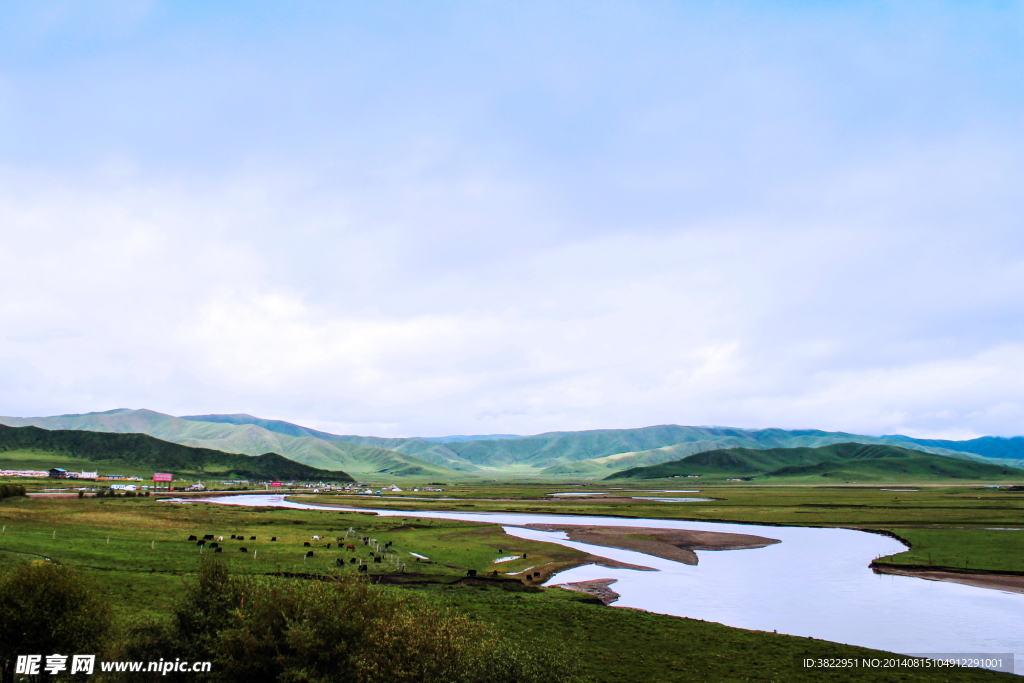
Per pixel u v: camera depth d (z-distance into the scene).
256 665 26.33
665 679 39.44
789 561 92.31
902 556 91.75
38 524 87.88
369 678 24.53
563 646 44.81
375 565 73.25
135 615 43.59
